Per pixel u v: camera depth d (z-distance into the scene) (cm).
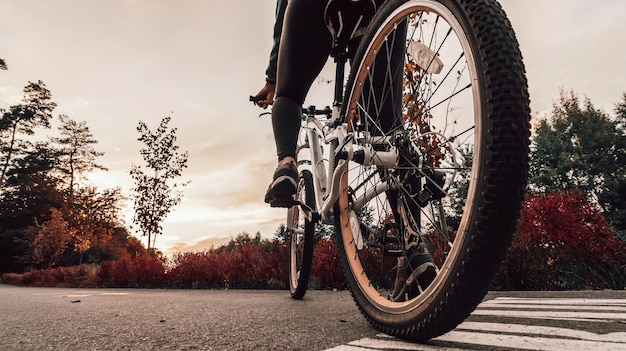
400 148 135
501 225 83
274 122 182
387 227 146
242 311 205
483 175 86
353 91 172
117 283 991
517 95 86
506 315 164
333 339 119
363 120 172
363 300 144
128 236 3938
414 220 130
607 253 408
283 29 173
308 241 271
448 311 93
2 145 3988
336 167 165
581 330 124
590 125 1714
